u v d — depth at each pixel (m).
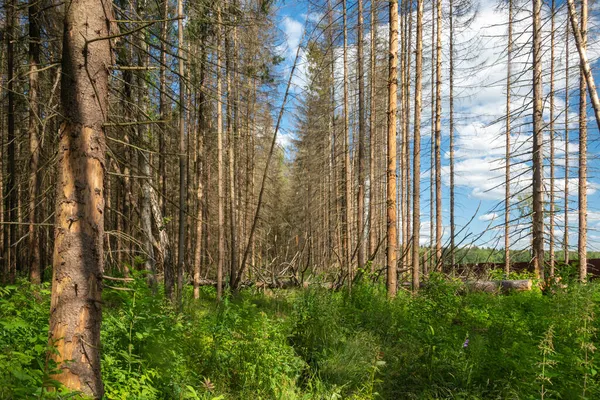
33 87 7.46
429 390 4.48
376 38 15.70
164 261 8.62
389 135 10.57
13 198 10.75
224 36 9.11
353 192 20.53
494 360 4.53
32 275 9.03
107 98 3.45
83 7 3.23
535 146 11.70
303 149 30.05
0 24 8.25
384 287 11.63
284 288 14.23
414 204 12.38
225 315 6.36
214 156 17.75
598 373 4.06
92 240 3.21
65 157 3.18
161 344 4.14
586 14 10.00
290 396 4.46
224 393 4.29
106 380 3.54
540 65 11.10
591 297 6.69
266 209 30.17
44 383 2.53
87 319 3.12
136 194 10.80
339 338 6.00
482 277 12.89
